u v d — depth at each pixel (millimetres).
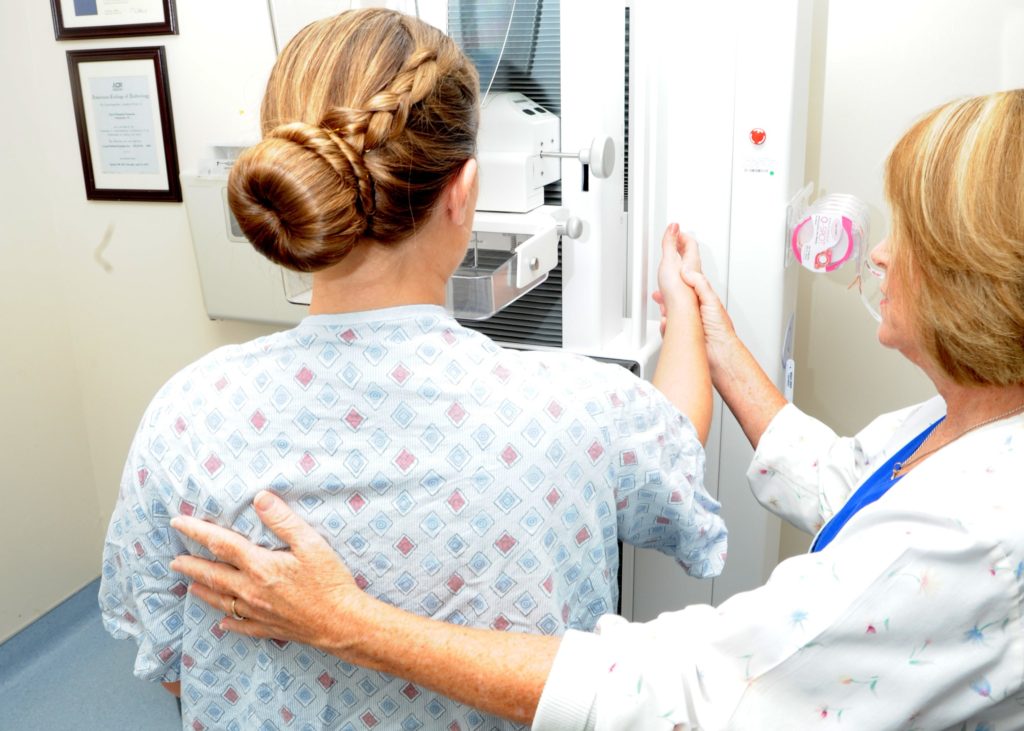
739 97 1206
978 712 640
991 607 609
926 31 1388
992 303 640
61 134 1882
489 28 1205
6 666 1937
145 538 724
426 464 646
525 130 1169
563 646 662
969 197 632
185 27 1700
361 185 586
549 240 1176
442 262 682
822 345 1604
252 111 1596
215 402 679
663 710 645
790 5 1145
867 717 641
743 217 1256
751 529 1409
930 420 862
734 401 1097
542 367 699
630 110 1157
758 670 656
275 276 1663
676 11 1201
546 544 667
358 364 650
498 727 721
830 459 982
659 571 1459
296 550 651
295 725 724
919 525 637
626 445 712
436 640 647
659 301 1168
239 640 727
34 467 1976
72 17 1763
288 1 1234
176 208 1836
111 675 1942
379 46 617
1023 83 1358
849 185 1504
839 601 632
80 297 1999
